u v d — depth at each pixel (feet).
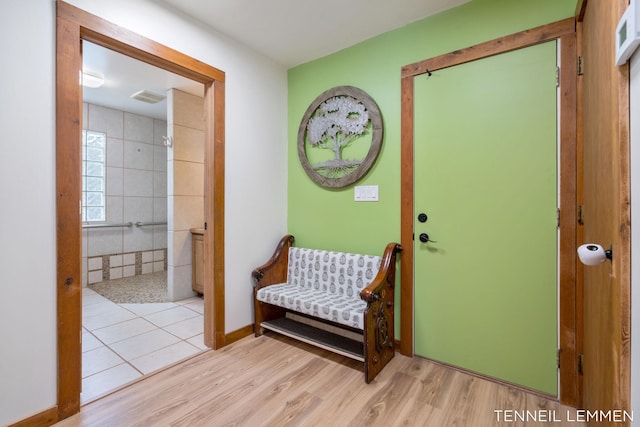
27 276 4.54
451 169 6.46
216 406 5.23
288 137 9.39
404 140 7.00
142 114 14.61
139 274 14.80
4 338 4.34
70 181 4.94
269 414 5.03
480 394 5.59
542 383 5.57
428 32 6.77
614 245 3.22
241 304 7.98
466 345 6.34
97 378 6.02
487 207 6.07
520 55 5.72
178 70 6.72
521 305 5.75
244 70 8.00
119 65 8.98
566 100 5.26
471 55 6.18
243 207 8.03
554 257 5.45
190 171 11.44
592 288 4.37
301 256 8.55
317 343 6.94
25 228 4.51
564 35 5.29
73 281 4.99
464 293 6.34
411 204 6.92
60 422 4.79
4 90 4.31
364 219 7.78
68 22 4.88
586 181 4.75
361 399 5.43
